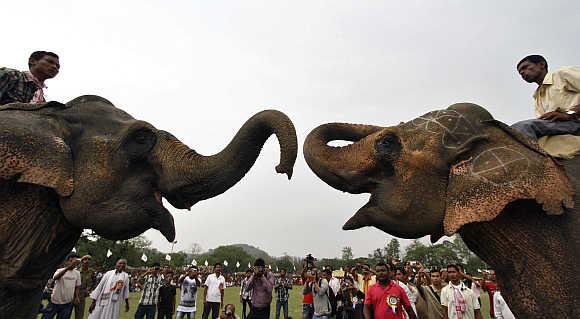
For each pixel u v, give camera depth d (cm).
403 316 617
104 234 307
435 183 286
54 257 310
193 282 1084
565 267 240
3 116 292
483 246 275
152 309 1062
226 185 331
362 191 330
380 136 317
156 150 336
